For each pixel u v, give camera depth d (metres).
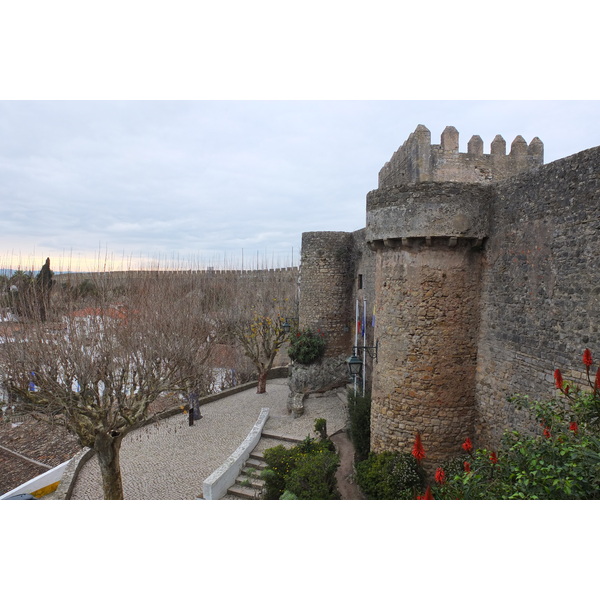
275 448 12.04
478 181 12.73
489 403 9.55
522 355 8.55
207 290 26.17
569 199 7.38
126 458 14.94
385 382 10.59
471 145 12.75
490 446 9.48
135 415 11.21
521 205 8.58
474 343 9.95
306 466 10.25
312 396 19.09
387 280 10.48
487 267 9.66
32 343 10.38
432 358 9.85
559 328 7.61
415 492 9.45
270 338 23.03
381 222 10.28
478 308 9.91
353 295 19.66
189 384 14.18
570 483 4.48
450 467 9.30
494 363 9.41
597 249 6.82
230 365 27.36
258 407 20.20
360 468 10.50
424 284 9.84
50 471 14.34
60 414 11.20
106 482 11.07
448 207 9.38
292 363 20.55
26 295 11.80
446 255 9.73
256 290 29.27
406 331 10.09
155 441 16.34
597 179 6.81
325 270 19.64
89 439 10.62
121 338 11.93
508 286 8.97
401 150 14.13
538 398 8.10
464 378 9.95
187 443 16.09
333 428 15.38
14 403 10.35
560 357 7.59
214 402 21.42
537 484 4.94
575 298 7.27
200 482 13.14
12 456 16.97
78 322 11.73
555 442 5.14
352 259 19.69
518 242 8.66
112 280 18.84
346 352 19.84
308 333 19.72
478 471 6.05
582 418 5.41
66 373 10.27
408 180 13.41
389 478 9.64
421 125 12.63
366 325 16.83
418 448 7.51
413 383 10.03
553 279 7.75
